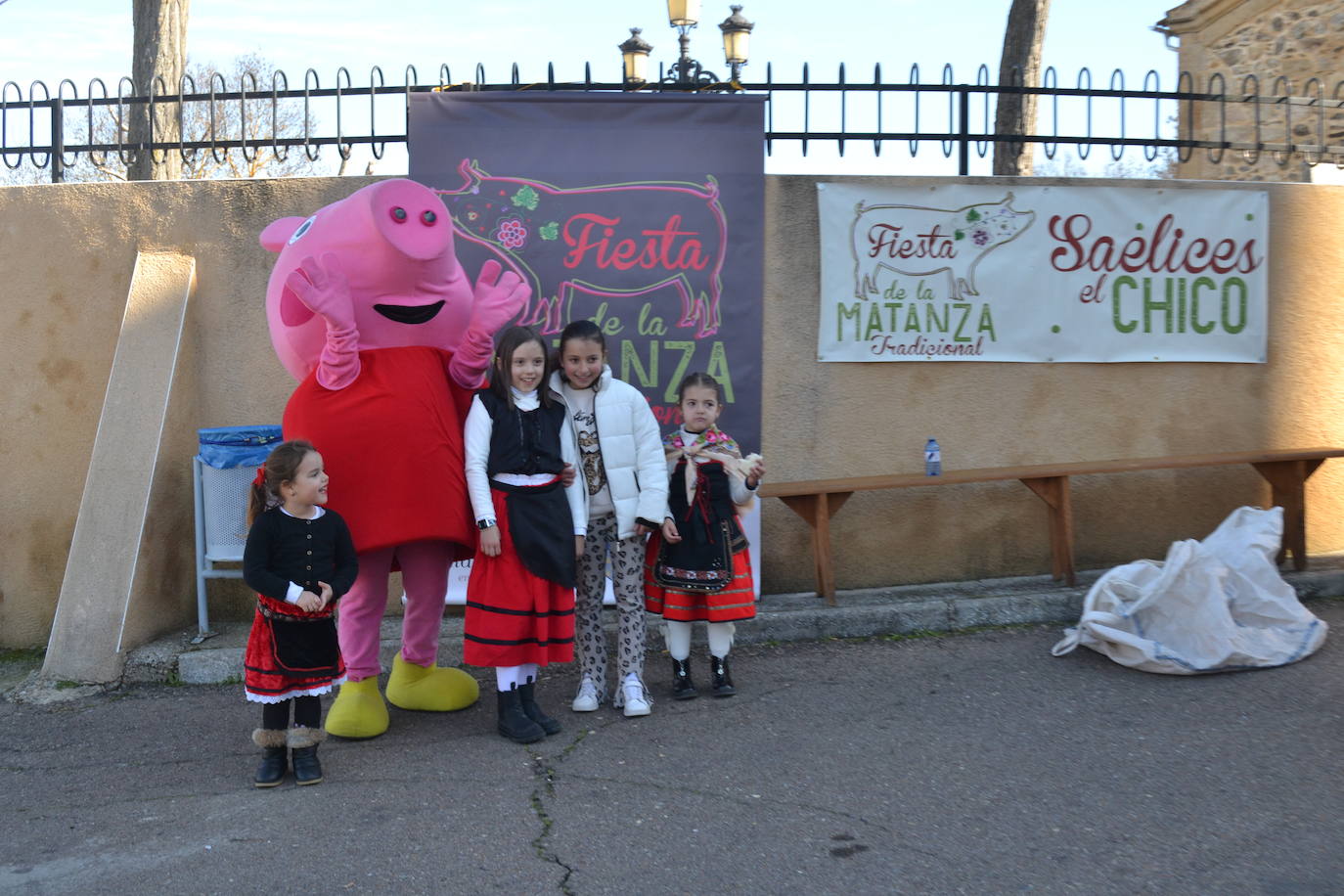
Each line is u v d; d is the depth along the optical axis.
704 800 4.04
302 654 4.22
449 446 4.64
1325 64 10.96
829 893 3.37
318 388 4.61
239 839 3.80
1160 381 6.74
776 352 6.36
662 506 4.91
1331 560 6.81
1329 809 3.84
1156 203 6.63
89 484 5.84
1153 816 3.83
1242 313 6.80
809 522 6.12
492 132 6.16
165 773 4.47
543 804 4.04
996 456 6.60
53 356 6.25
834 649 5.79
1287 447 6.95
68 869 3.62
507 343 4.69
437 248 4.53
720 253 6.25
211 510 5.73
